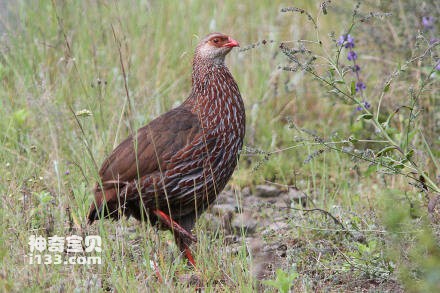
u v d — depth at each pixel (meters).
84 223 11.75
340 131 14.88
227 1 21.14
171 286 10.27
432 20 14.74
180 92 16.73
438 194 10.22
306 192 13.93
